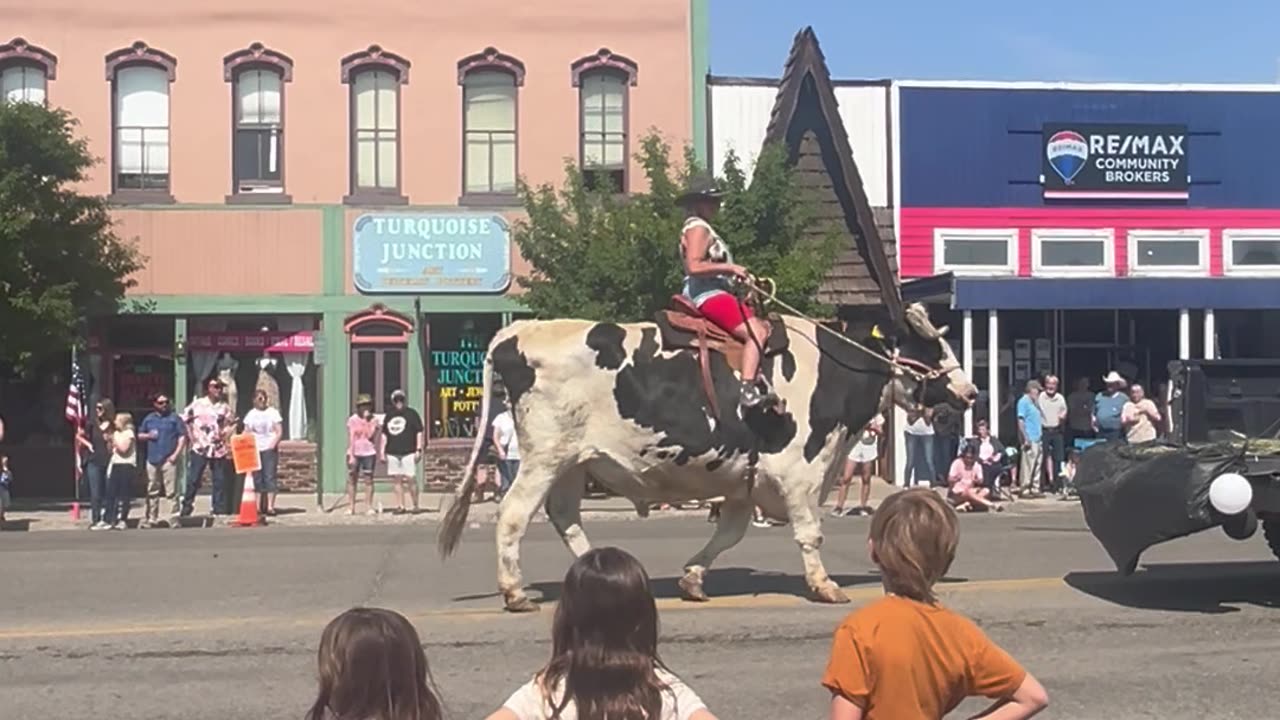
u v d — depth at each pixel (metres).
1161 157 27.73
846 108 27.06
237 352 25.20
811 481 10.55
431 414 25.39
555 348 10.26
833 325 11.20
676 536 17.38
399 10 25.36
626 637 3.80
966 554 14.02
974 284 25.25
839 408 10.62
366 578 12.66
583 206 23.14
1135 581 11.72
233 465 21.50
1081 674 8.69
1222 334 28.11
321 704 3.69
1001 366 27.67
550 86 25.62
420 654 3.76
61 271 22.08
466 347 25.55
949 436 23.97
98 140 24.83
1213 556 13.73
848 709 4.23
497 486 22.92
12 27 24.67
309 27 25.23
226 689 8.45
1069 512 21.56
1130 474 10.45
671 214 22.38
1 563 14.09
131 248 23.75
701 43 25.89
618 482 10.45
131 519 21.30
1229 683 8.46
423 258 25.31
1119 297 25.83
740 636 9.60
